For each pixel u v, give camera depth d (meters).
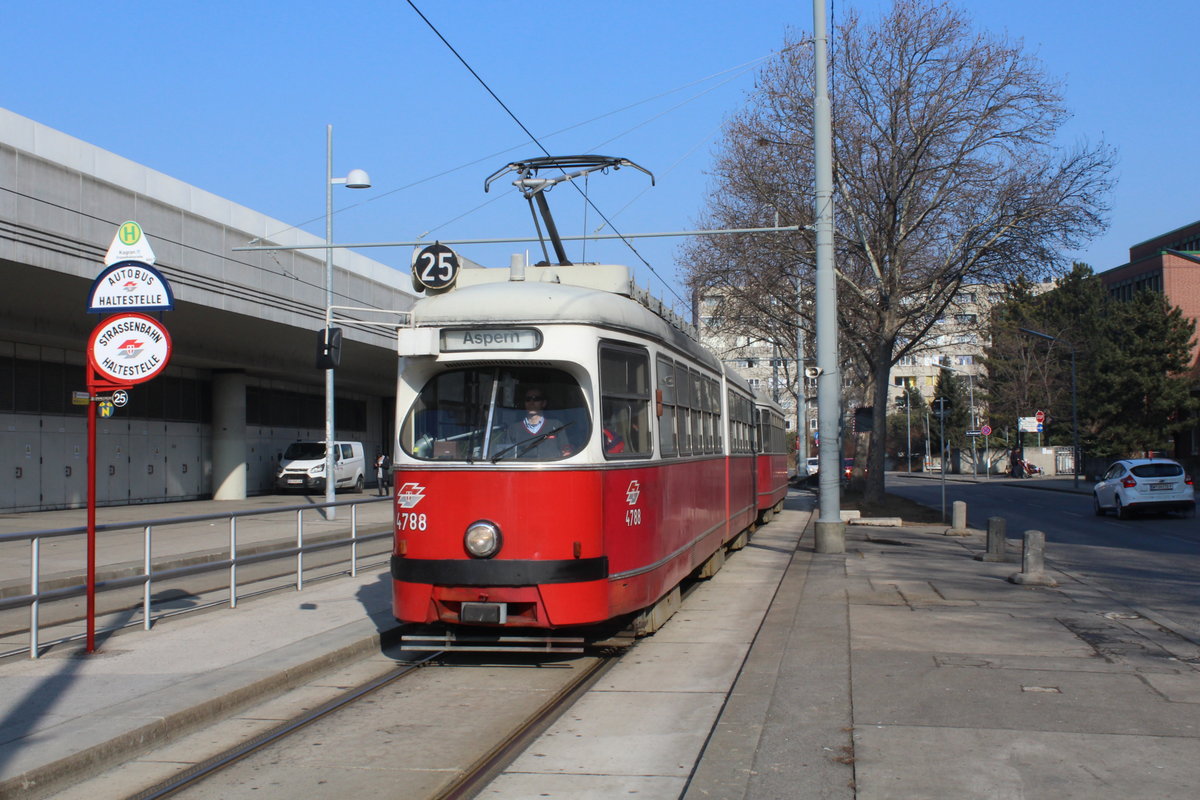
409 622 8.94
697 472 12.78
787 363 63.78
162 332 9.19
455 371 9.21
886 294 29.31
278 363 39.31
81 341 29.03
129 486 34.09
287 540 18.05
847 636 10.02
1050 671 8.48
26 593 9.72
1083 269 70.25
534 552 8.69
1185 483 29.19
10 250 21.08
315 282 33.59
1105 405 62.16
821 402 18.25
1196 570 16.25
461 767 6.43
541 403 9.03
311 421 48.38
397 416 9.26
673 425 11.35
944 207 28.44
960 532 22.69
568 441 8.91
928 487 56.62
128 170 25.33
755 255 30.22
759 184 28.98
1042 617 11.17
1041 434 70.38
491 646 9.22
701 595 13.91
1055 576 14.83
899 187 28.52
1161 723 6.88
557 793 5.86
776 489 28.16
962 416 88.44
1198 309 72.44
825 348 18.17
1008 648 9.45
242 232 29.30
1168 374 62.62
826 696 7.64
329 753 6.76
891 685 7.99
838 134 28.25
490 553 8.66
